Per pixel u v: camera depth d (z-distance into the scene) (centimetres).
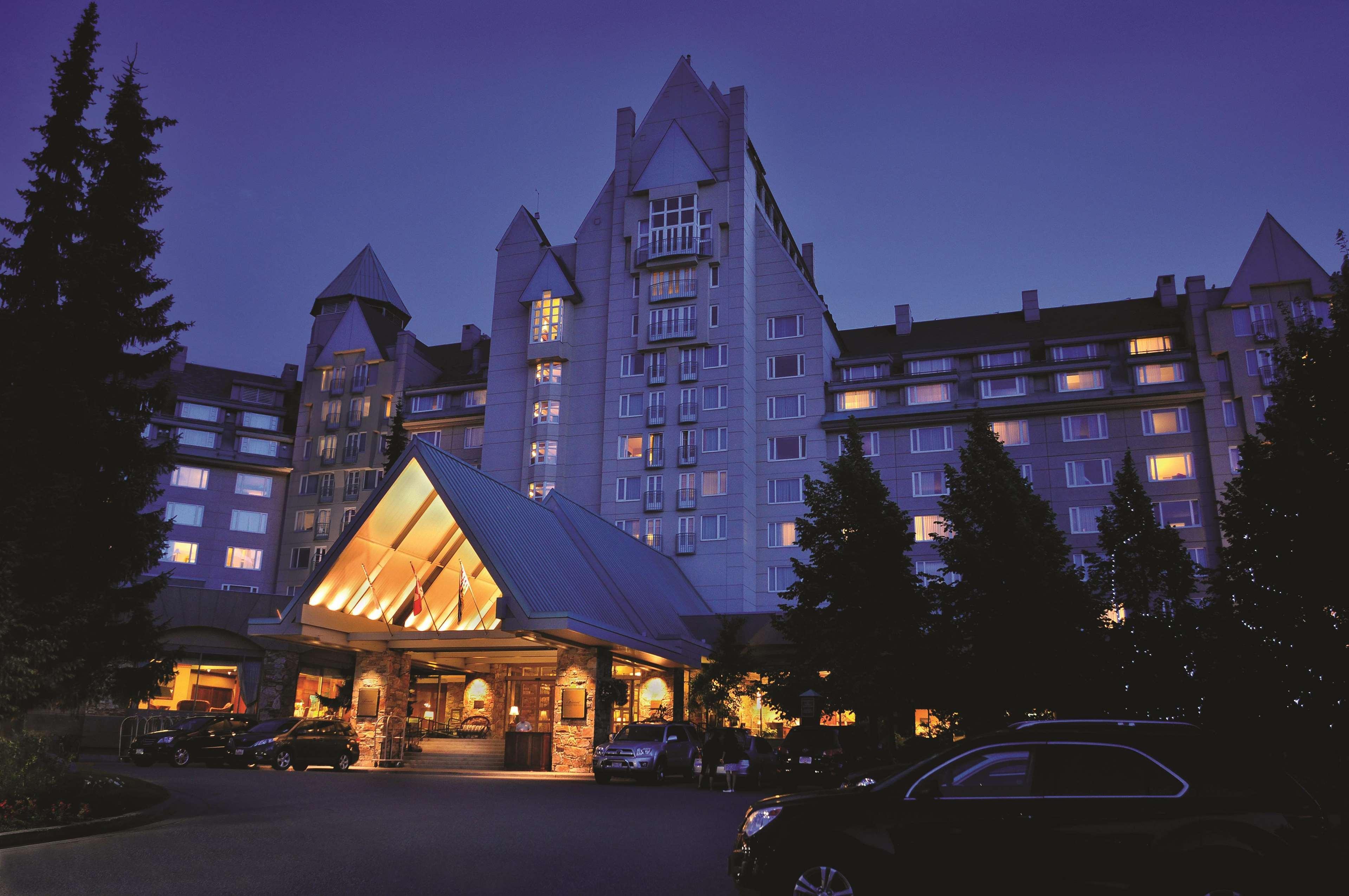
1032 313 6769
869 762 2506
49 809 1475
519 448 6750
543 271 6925
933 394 6200
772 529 6184
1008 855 757
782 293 6625
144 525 2089
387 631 3494
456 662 4134
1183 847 732
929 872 768
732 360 6372
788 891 795
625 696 3506
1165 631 2372
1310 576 1478
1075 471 5769
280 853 1182
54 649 1734
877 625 2869
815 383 6362
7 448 1798
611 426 6538
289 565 7475
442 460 3294
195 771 2698
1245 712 1561
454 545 3378
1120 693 2370
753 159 7062
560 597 3253
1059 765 783
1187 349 5944
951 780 798
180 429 7450
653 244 6712
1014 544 2459
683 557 6088
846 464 3116
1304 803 749
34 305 2073
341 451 7625
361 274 8606
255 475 7650
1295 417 1582
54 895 923
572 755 3288
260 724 3067
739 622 4012
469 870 1095
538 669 4262
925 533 5875
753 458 6328
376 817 1608
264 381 8188
